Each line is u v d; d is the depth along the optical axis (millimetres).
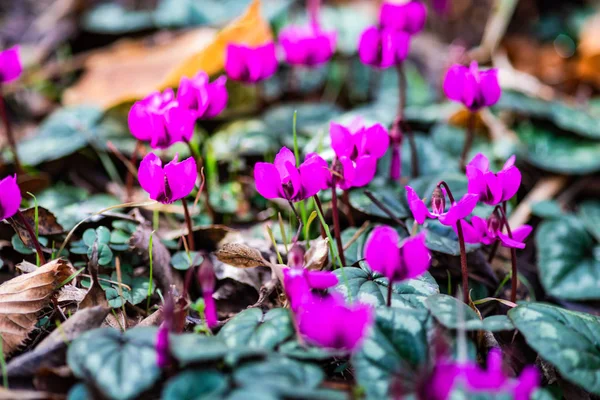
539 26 826
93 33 772
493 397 377
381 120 552
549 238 517
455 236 471
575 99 736
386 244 394
